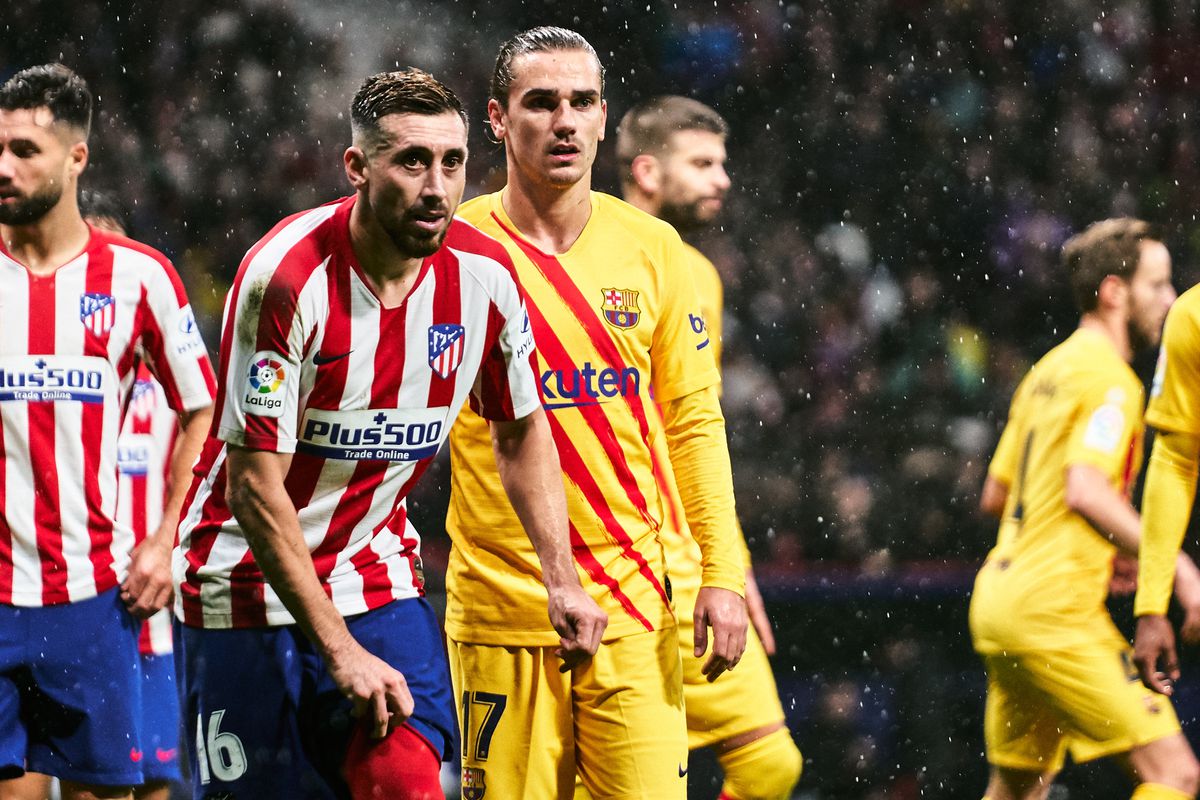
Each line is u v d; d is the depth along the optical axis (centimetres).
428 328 1055
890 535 3869
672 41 4631
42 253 1347
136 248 1387
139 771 1409
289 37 4388
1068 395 1711
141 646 1458
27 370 1336
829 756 2717
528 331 1120
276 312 1000
